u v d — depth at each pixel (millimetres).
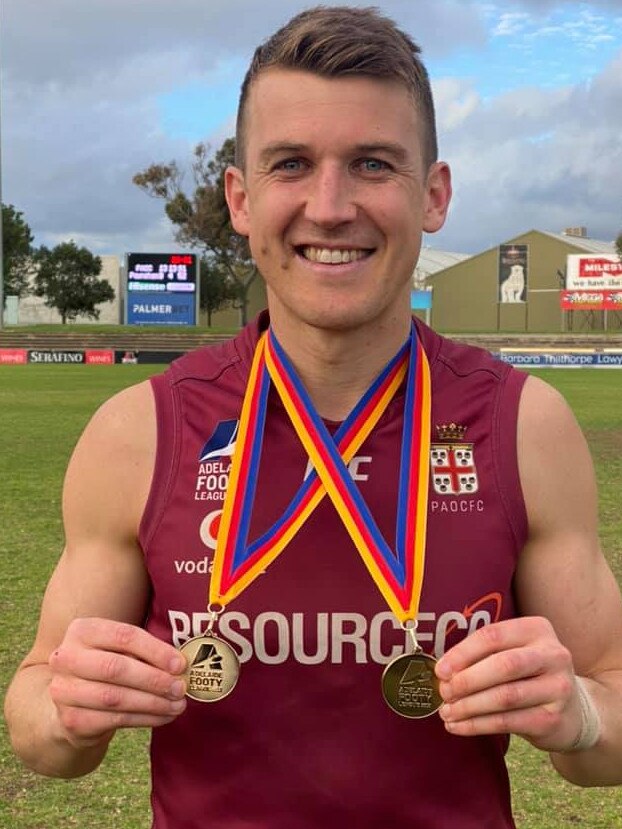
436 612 1482
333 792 1465
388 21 1569
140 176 50781
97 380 28750
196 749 1510
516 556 1556
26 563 6141
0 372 34250
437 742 1478
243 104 1631
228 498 1544
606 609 1593
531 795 3166
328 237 1510
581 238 79062
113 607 1622
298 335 1625
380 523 1545
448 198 1721
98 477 1613
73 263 69500
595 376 33812
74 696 1356
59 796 3105
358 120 1483
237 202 1720
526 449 1573
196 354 1729
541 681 1315
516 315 68500
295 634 1482
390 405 1632
